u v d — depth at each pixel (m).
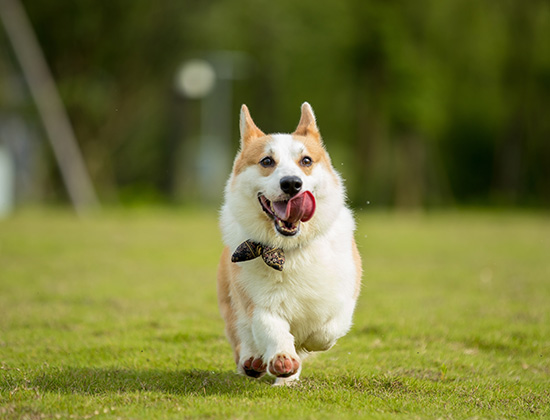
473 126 44.16
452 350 6.91
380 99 36.16
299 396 5.07
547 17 37.44
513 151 42.69
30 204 30.77
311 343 5.39
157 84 33.72
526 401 5.16
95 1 29.02
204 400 4.87
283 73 36.84
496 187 44.84
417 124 35.94
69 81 30.59
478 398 5.18
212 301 9.32
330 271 5.16
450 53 37.03
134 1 29.44
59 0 28.53
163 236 17.73
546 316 8.35
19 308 8.62
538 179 43.59
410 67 35.31
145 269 12.16
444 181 43.72
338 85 37.38
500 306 9.01
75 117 31.95
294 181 5.00
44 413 4.50
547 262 13.65
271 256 5.00
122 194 36.03
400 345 7.06
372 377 5.70
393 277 11.62
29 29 27.17
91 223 21.06
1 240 15.84
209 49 32.44
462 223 25.23
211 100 38.03
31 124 29.89
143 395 4.98
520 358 6.73
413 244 16.98
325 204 5.24
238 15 31.77
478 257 14.48
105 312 8.51
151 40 31.22
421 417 4.57
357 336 7.55
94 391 5.16
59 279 10.89
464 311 8.70
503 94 40.56
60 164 26.78
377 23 35.09
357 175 37.94
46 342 6.93
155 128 40.94
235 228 5.46
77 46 30.50
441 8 35.47
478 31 36.72
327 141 40.44
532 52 38.50
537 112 41.41
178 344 7.00
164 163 41.31
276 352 4.92
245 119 5.80
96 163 33.19
